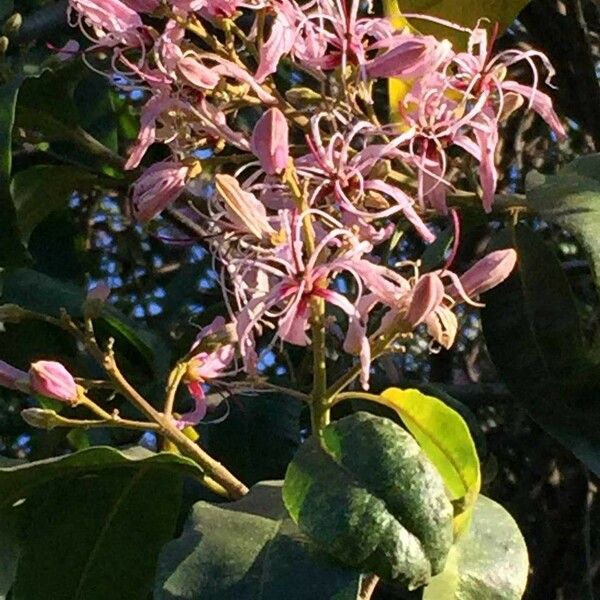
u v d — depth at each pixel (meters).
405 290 0.60
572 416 0.71
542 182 0.70
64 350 0.84
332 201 0.61
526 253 0.74
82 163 0.86
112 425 0.63
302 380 0.83
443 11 0.74
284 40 0.62
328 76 0.64
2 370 0.64
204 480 0.64
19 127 0.82
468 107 0.64
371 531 0.55
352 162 0.61
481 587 0.59
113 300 1.21
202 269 1.06
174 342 0.90
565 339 0.73
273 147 0.59
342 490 0.56
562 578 1.16
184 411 0.83
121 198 1.16
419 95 0.63
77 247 0.90
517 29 1.12
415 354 1.16
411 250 1.08
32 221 0.85
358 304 0.60
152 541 0.67
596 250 0.66
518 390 0.73
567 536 1.16
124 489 0.66
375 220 0.65
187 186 0.71
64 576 0.67
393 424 0.57
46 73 0.78
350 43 0.63
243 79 0.62
